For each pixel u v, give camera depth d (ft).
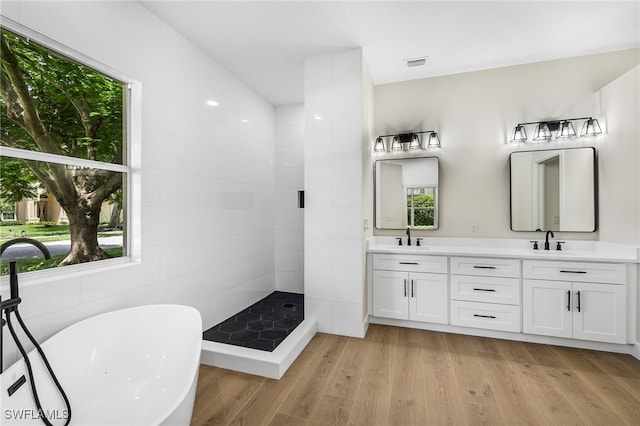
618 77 9.13
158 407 5.51
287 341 7.98
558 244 9.44
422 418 5.54
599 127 9.11
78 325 5.49
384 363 7.51
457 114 10.68
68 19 5.51
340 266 9.28
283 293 13.43
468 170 10.57
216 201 9.65
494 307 8.81
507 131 10.16
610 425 5.34
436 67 10.27
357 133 9.05
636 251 7.68
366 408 5.83
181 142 8.18
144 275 7.01
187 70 8.43
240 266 10.97
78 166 6.12
